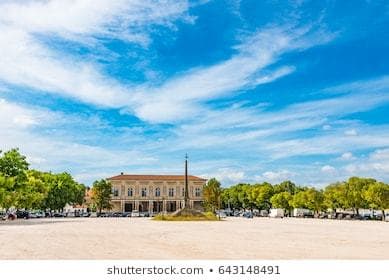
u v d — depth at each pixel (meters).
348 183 129.50
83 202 169.00
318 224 79.62
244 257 24.52
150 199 190.25
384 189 114.44
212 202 155.75
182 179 191.75
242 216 149.12
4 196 81.00
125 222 87.12
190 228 60.41
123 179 190.25
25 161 86.75
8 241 35.66
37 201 110.19
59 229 55.75
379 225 76.31
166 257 24.56
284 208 164.12
